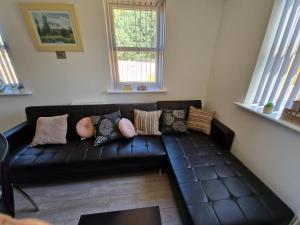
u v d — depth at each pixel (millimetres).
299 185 1064
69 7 1740
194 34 2141
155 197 1522
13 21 1782
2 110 2170
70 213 1365
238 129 1715
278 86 1306
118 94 2320
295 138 1080
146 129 2002
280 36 1294
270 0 1278
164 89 2387
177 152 1653
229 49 1879
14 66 2045
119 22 1977
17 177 1479
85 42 1972
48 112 1937
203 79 2434
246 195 1130
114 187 1629
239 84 1699
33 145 1702
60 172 1547
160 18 2037
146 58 2242
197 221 947
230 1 1847
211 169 1398
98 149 1682
